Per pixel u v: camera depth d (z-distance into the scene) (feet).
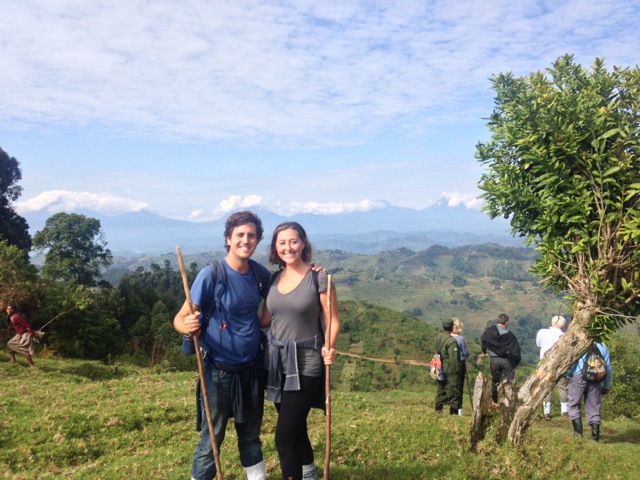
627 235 22.72
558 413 48.93
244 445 17.26
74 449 27.04
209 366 16.16
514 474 22.84
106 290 216.13
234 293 15.92
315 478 16.89
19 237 217.15
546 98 25.07
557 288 26.94
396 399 55.57
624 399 70.18
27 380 52.95
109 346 132.98
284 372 16.01
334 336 15.34
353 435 28.22
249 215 16.10
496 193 26.96
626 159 23.15
